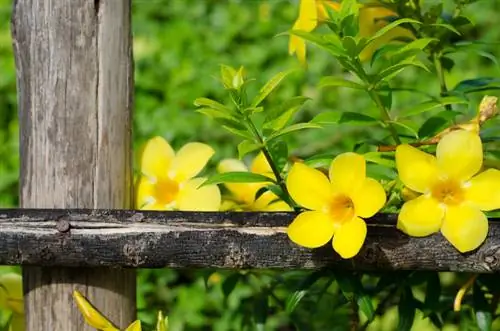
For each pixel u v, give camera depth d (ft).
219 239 5.78
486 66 11.76
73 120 5.97
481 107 5.74
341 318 6.93
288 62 12.26
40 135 5.98
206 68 12.22
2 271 8.14
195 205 6.07
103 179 5.99
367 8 6.18
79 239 5.80
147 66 12.23
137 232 5.79
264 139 5.83
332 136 10.16
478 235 5.63
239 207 6.20
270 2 12.97
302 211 5.81
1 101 11.53
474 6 12.53
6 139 11.36
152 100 11.69
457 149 5.65
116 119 6.01
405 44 5.94
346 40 5.74
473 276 5.96
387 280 6.13
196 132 11.09
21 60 6.00
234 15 12.92
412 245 5.71
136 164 6.36
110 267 5.88
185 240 5.78
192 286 9.25
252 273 6.63
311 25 6.08
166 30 12.70
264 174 6.08
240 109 5.81
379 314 6.39
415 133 5.85
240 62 12.32
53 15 5.96
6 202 10.98
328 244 5.74
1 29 12.30
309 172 5.65
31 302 6.01
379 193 5.58
